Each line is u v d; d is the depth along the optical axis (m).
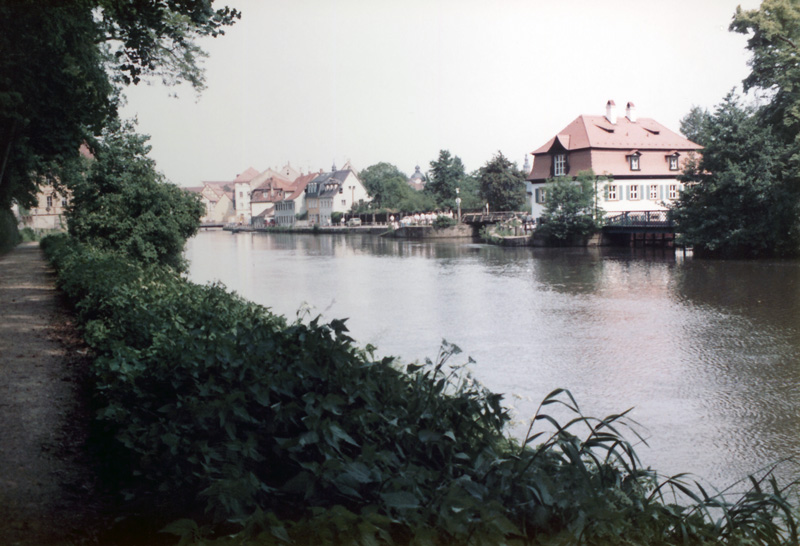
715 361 15.09
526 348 16.84
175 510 3.94
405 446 3.87
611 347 16.88
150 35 19.06
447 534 2.99
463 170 112.00
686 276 32.44
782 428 10.54
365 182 136.00
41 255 35.44
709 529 3.77
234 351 4.50
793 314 20.95
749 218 41.41
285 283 32.88
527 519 3.25
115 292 8.91
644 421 10.96
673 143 63.59
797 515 4.37
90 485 4.69
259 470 3.83
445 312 22.89
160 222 27.86
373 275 36.44
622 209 60.34
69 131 19.30
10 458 5.23
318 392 4.09
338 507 2.93
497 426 4.29
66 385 7.52
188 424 4.01
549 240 56.31
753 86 42.72
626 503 3.74
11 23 16.56
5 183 26.11
